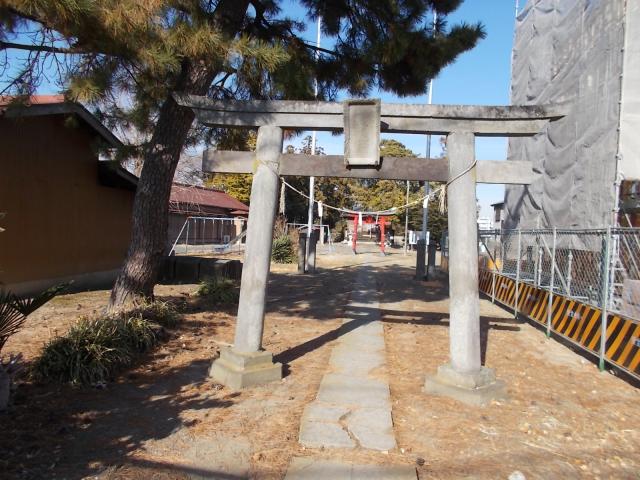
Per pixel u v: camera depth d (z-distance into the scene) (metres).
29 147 9.50
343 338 7.64
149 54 5.44
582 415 4.80
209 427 4.21
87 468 3.45
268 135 5.59
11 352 5.70
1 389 4.27
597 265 7.62
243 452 3.79
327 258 26.69
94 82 5.70
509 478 3.49
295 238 24.47
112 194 12.56
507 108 5.22
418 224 41.12
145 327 6.38
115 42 5.38
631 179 8.37
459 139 5.32
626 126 8.41
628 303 6.05
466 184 5.24
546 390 5.52
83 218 11.33
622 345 5.99
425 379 5.41
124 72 6.84
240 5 7.80
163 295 10.36
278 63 6.17
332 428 4.20
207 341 6.92
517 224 13.44
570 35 10.48
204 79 7.43
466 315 5.14
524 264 11.34
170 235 29.97
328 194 47.66
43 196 9.93
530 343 7.80
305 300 11.45
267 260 5.54
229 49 5.81
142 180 7.56
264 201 5.52
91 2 4.86
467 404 4.93
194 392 5.03
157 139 7.54
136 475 3.40
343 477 3.43
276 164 5.58
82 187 11.27
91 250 11.68
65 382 5.00
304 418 4.40
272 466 3.59
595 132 9.20
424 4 8.12
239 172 5.75
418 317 9.65
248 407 4.68
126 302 7.44
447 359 6.57
